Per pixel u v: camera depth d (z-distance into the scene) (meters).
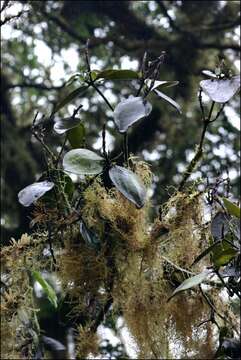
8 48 5.83
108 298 1.74
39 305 3.99
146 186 1.77
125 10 5.55
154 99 5.27
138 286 1.73
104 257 1.74
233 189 5.28
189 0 5.60
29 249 1.77
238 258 1.72
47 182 1.73
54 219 1.74
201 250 1.78
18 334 1.75
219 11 5.59
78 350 1.73
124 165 1.78
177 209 1.77
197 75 5.36
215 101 1.63
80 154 1.71
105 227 1.75
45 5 5.49
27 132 5.54
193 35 5.46
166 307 1.74
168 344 1.75
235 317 1.78
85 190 1.75
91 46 5.62
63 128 1.78
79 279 1.75
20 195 1.70
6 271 1.77
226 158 5.45
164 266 1.77
